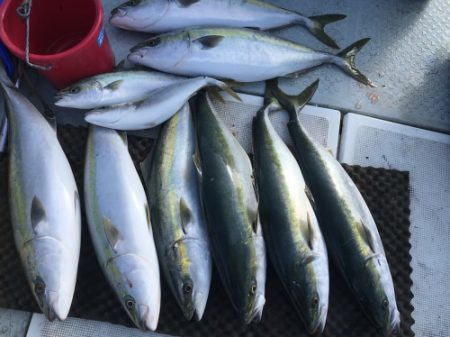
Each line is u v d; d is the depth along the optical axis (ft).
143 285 3.64
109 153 3.94
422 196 4.53
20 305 3.90
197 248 3.77
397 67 4.92
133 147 4.37
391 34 5.02
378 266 3.77
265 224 3.89
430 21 5.10
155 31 4.70
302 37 4.91
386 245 4.24
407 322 4.02
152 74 4.38
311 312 3.70
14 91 3.98
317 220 4.01
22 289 3.94
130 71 4.31
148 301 3.63
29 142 3.83
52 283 3.58
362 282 3.77
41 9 4.20
